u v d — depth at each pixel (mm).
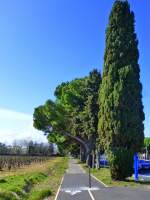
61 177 43594
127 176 35750
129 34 37500
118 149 35406
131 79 35812
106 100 36219
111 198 22984
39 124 89750
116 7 37969
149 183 33344
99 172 50562
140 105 36125
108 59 37375
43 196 25031
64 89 84750
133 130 35250
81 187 30578
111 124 35656
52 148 174250
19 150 148875
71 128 84000
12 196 21969
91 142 59781
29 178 35062
